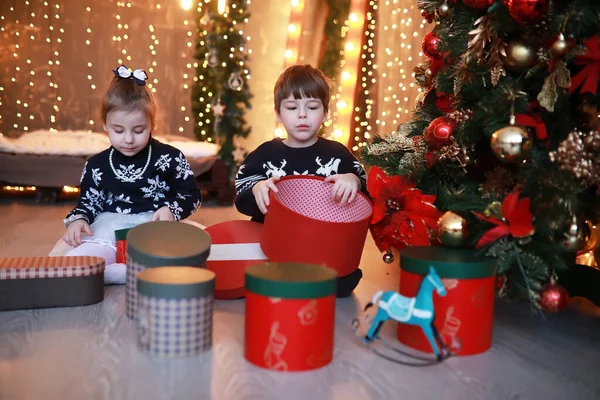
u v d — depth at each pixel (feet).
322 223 4.69
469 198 4.32
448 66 4.89
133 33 16.29
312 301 3.46
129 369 3.46
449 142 4.58
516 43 4.03
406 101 12.64
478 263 3.76
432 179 5.23
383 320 3.74
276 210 4.77
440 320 3.77
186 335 3.67
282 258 4.83
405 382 3.36
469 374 3.51
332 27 14.35
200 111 16.28
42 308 4.70
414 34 12.29
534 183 4.06
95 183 6.17
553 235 4.05
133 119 5.77
